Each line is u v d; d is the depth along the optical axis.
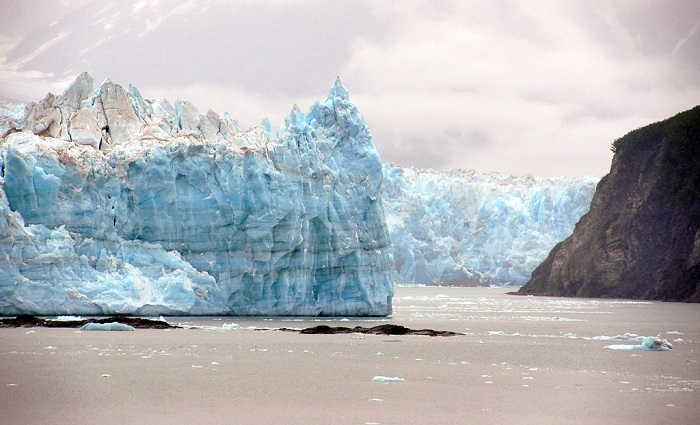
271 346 63.72
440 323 95.44
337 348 63.47
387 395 43.78
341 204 92.50
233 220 87.69
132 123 92.31
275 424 36.81
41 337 66.50
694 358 61.44
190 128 95.25
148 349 60.25
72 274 80.50
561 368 55.19
